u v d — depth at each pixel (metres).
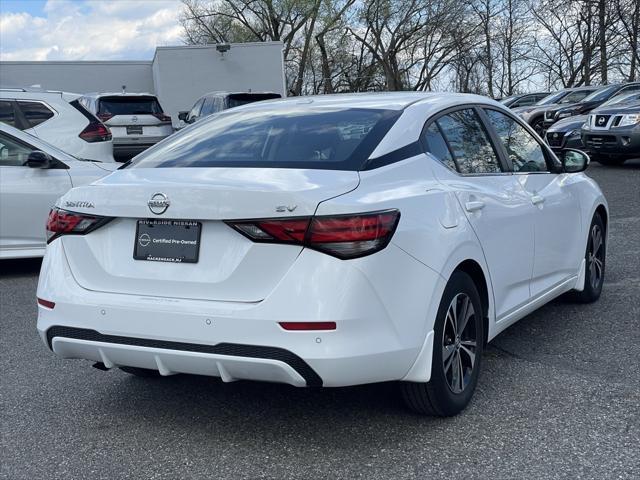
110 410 4.04
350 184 3.28
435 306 3.42
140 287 3.41
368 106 4.05
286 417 3.85
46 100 9.73
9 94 9.58
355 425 3.71
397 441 3.51
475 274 3.92
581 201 5.40
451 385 3.68
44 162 7.52
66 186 7.65
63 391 4.35
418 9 41.44
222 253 3.25
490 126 4.56
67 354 3.63
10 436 3.73
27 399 4.23
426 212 3.46
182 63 22.64
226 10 43.94
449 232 3.55
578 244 5.35
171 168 3.74
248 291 3.18
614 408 3.78
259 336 3.11
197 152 3.90
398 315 3.22
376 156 3.53
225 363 3.19
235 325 3.13
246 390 4.27
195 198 3.25
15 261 8.70
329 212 3.10
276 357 3.10
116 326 3.37
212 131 4.18
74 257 3.60
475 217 3.83
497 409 3.82
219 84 22.86
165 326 3.26
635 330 5.07
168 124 16.52
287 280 3.10
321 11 39.78
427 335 3.37
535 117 20.67
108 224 3.52
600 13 36.97
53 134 9.60
